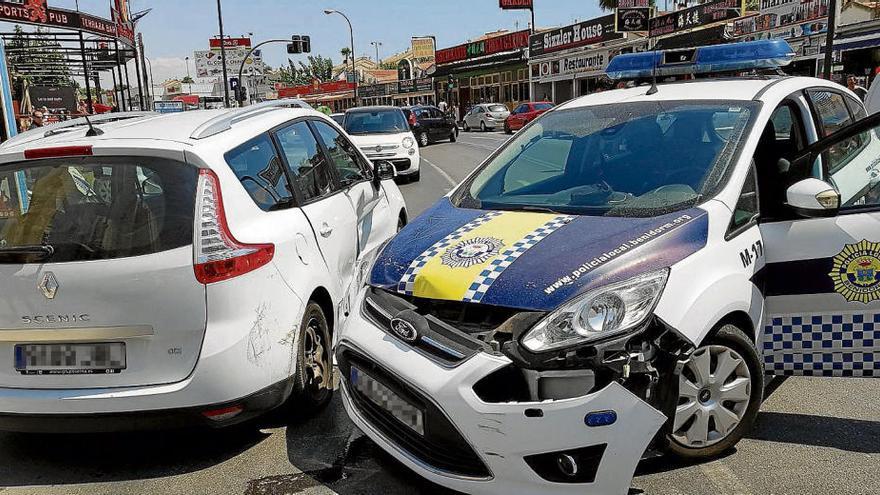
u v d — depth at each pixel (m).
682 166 3.50
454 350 2.73
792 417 3.71
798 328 3.42
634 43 33.34
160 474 3.41
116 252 3.19
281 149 4.15
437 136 28.34
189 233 3.22
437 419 2.72
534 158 4.04
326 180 4.63
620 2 34.62
